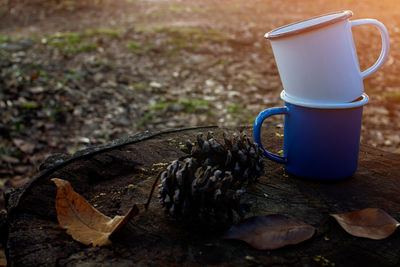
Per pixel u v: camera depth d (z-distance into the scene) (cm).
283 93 59
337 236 49
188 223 50
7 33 241
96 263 46
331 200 54
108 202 55
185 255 47
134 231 50
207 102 161
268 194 55
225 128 74
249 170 52
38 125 135
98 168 61
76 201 51
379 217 50
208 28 253
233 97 167
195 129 73
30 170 114
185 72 192
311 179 58
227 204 48
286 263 46
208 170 48
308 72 53
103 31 240
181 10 305
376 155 65
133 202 54
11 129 132
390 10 315
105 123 141
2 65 176
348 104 54
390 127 145
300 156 57
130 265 46
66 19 278
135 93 167
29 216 52
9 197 57
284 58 54
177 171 48
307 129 55
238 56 214
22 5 295
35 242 49
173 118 147
